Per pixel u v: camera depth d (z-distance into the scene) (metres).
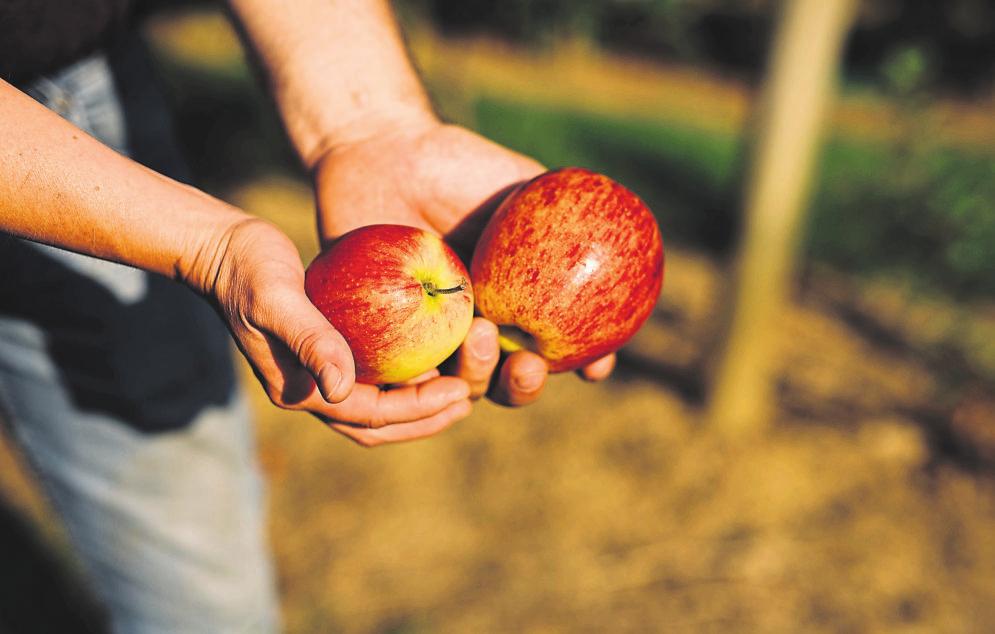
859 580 3.07
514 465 3.64
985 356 4.67
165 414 1.83
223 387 1.96
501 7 5.00
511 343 1.58
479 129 9.80
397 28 1.76
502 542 3.23
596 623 2.87
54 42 1.50
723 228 7.63
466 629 2.84
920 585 3.05
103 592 2.02
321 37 1.65
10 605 2.80
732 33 18.08
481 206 1.68
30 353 1.72
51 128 1.07
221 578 1.98
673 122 13.52
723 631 2.85
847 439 3.87
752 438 3.83
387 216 1.66
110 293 1.69
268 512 3.36
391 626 2.84
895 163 5.56
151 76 1.85
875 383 4.45
